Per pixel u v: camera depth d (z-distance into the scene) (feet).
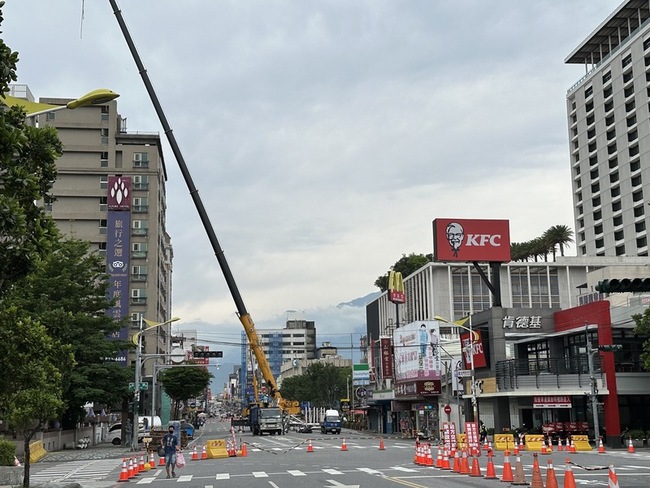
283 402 262.88
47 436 172.96
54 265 187.62
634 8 404.77
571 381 169.17
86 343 186.19
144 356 193.57
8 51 35.14
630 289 61.21
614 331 171.12
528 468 93.91
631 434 160.86
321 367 417.49
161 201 360.07
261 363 222.89
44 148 38.93
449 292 332.60
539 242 443.73
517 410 201.16
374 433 293.84
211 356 235.61
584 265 340.59
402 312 375.04
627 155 406.00
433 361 238.48
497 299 205.57
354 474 88.74
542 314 194.29
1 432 142.20
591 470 90.17
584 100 445.78
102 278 198.39
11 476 89.35
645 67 392.06
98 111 330.54
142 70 225.56
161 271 360.48
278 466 106.63
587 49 449.48
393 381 281.33
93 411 278.05
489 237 211.00
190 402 493.77
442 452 98.89
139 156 328.49
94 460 143.64
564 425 169.78
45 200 41.96
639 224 399.85
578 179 453.99
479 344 196.75
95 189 322.96
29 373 47.11
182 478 91.50
